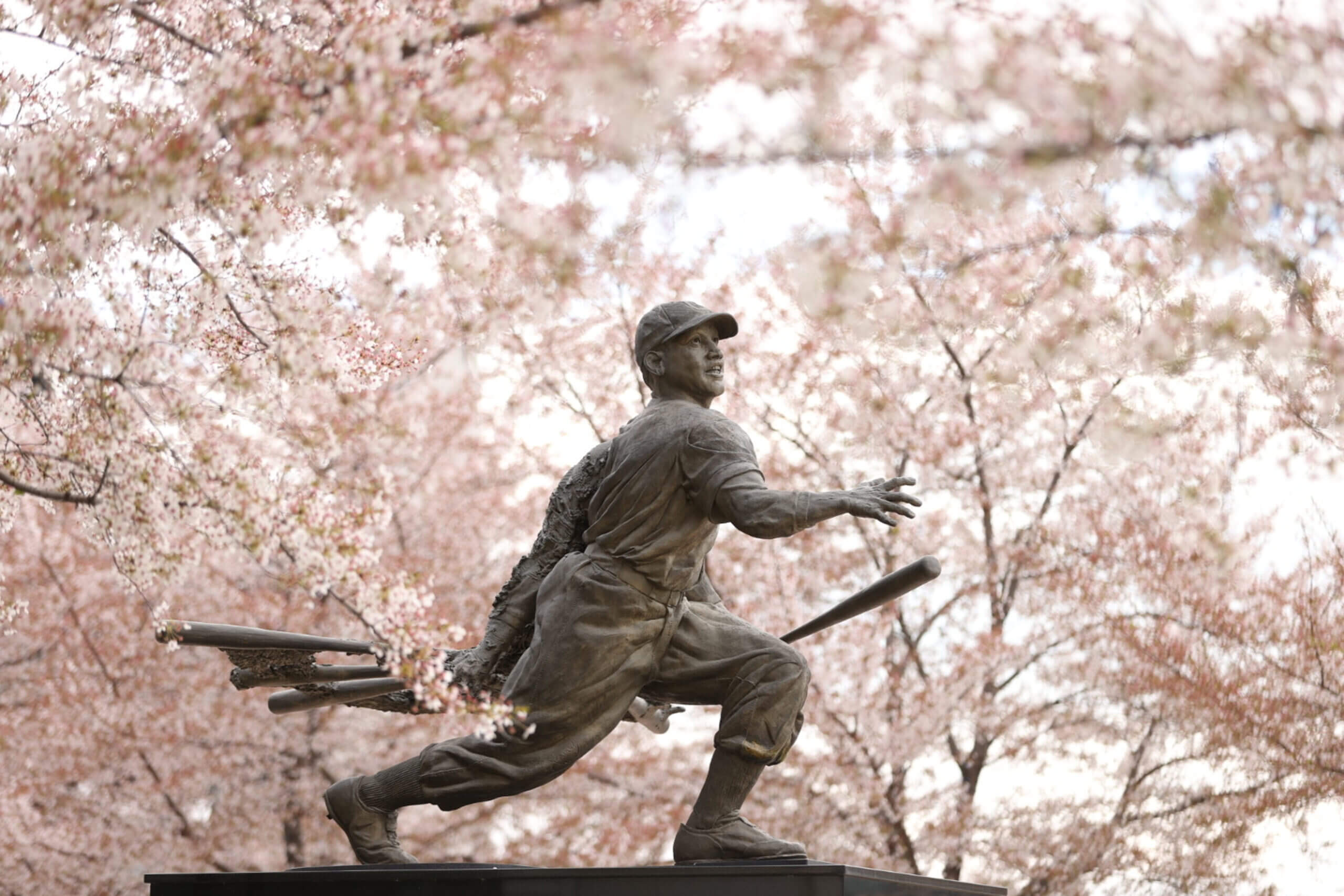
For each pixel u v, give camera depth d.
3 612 11.88
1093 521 18.33
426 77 8.23
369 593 8.23
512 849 19.72
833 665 17.92
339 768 20.78
